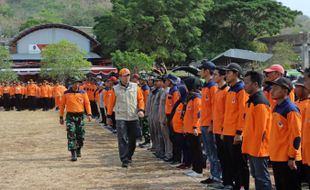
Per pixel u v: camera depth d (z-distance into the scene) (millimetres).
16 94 31484
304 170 6473
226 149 8023
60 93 30188
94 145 14656
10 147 14414
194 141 9539
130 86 11047
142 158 12016
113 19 45281
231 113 7625
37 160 12086
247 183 7730
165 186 8805
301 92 7438
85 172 10398
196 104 9320
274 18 47031
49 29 50844
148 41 44844
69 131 11906
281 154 6309
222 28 48562
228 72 7648
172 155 11406
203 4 46031
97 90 22812
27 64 49062
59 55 41656
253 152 6836
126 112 10945
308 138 5945
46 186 9148
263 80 7551
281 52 36844
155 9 44375
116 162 11578
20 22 96312
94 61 51250
